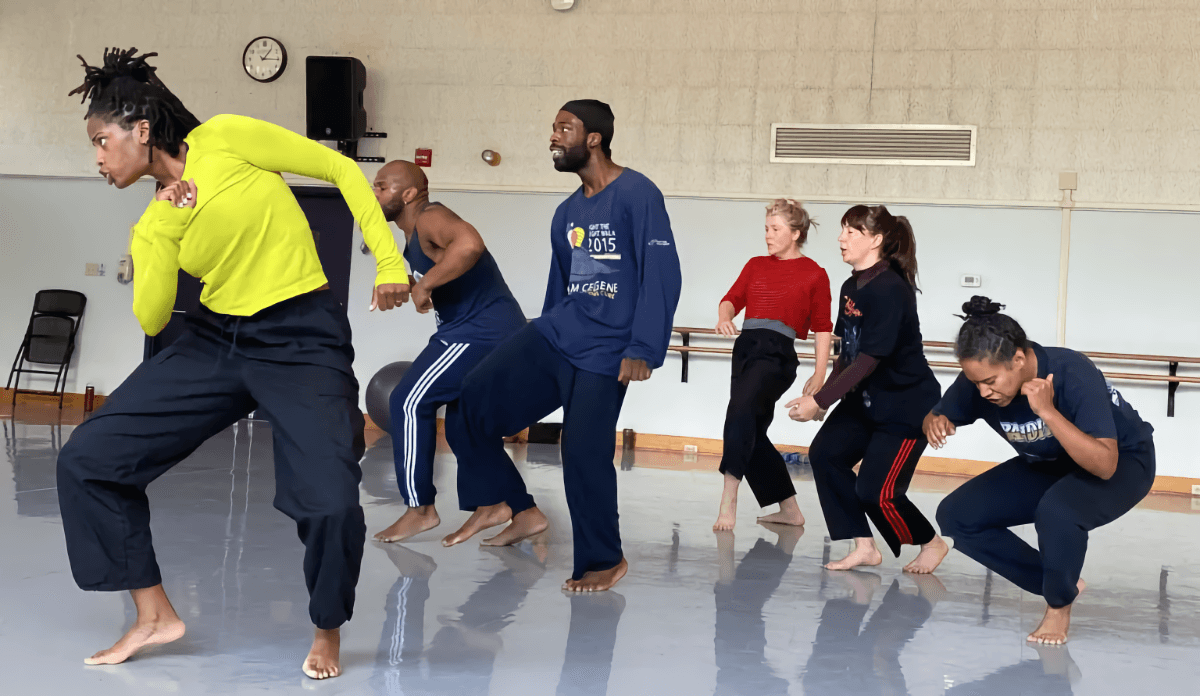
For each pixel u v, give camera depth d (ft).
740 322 22.70
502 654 6.38
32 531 9.48
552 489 14.96
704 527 12.10
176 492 12.45
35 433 18.22
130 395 5.62
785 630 7.36
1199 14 20.83
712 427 22.75
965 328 6.93
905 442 9.42
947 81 21.91
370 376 23.98
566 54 23.40
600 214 8.15
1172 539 12.99
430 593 7.89
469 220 23.71
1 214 25.45
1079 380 6.93
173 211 5.32
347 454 5.51
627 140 23.13
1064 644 7.27
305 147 5.75
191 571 8.23
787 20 22.56
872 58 22.24
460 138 23.79
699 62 22.90
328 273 24.20
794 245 12.12
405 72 23.97
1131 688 6.25
